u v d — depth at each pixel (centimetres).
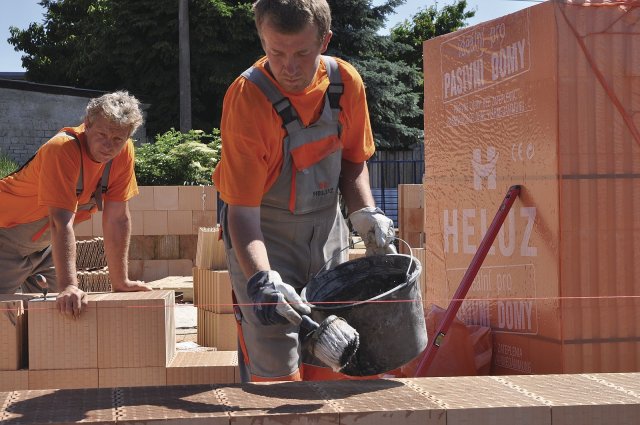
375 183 2316
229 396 261
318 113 326
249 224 311
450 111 457
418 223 1026
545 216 372
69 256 422
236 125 311
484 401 252
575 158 364
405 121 3114
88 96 2112
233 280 340
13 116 2028
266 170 320
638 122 369
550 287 370
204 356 451
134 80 2472
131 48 2398
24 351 424
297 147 324
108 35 2412
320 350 261
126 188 469
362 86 338
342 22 2506
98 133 427
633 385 275
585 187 365
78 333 414
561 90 363
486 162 421
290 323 271
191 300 975
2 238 491
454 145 454
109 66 2553
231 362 432
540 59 373
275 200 335
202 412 241
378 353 288
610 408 249
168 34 2409
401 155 2758
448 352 399
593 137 366
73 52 2966
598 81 365
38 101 2052
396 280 328
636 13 368
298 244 344
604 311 367
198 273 680
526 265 388
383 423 241
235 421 236
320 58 331
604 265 367
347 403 250
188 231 1147
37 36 3183
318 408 244
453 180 455
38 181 454
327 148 332
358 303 284
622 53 368
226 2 2428
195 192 1148
